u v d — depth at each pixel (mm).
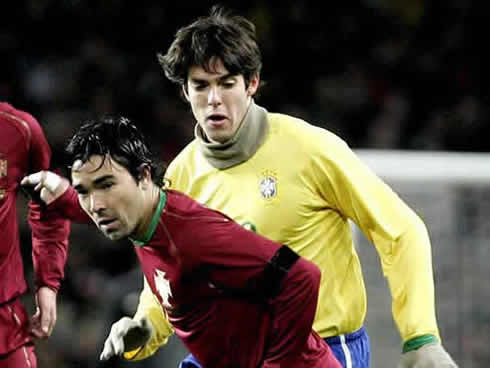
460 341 23359
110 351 13258
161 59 13219
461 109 37250
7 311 13719
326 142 13242
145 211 11664
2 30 39375
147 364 24312
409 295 12633
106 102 37594
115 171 11430
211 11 13344
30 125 13906
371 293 22609
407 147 36750
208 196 13523
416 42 39625
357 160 13328
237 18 13070
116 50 39531
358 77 38469
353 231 22422
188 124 36656
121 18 39875
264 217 13188
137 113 37562
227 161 13328
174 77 13109
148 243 11789
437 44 39531
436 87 38406
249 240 11672
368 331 22719
